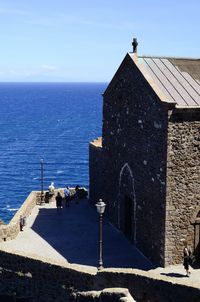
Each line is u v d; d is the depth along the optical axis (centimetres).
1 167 8869
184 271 2308
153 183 2444
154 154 2419
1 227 2758
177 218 2352
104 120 3175
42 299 2317
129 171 2770
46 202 3709
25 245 2702
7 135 13338
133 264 2448
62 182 7662
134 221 2711
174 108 2247
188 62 2788
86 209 3528
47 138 12750
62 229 3016
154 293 1942
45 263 2278
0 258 2431
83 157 9919
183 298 1859
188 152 2323
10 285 2409
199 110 2286
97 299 1855
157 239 2419
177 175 2319
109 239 2830
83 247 2678
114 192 3055
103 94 3125
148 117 2469
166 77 2597
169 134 2266
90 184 3672
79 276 2167
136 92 2609
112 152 3055
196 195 2373
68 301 2192
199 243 2419
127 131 2775
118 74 2845
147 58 2752
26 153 10412
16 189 7219
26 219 3141
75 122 17200
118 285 2042
